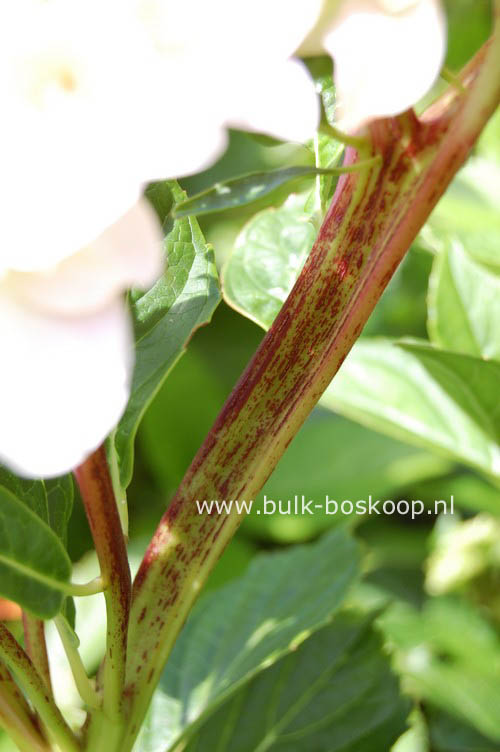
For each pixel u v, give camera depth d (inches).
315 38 9.2
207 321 13.4
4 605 18.1
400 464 31.1
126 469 13.3
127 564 11.8
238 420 11.7
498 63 10.8
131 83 8.5
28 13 8.5
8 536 11.3
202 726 16.9
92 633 27.4
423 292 28.3
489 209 24.7
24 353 8.8
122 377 8.9
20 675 12.1
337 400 19.9
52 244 8.4
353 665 17.7
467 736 25.3
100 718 12.2
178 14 8.6
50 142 8.5
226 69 8.6
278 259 15.9
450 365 16.2
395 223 11.1
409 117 10.9
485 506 28.0
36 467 8.8
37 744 12.4
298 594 18.8
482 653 28.0
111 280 8.8
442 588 25.0
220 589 19.4
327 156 12.5
